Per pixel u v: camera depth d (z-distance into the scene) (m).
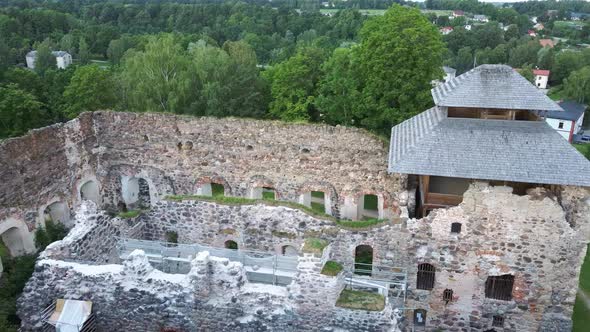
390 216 29.58
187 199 24.41
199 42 68.88
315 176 30.86
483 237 21.06
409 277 22.39
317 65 49.28
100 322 19.03
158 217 25.09
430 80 36.72
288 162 31.03
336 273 17.44
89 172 32.78
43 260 18.88
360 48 40.16
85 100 51.25
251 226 23.67
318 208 33.94
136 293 18.39
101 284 18.50
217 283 17.98
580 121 73.75
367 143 29.31
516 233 20.67
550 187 21.73
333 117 43.47
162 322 18.64
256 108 51.22
